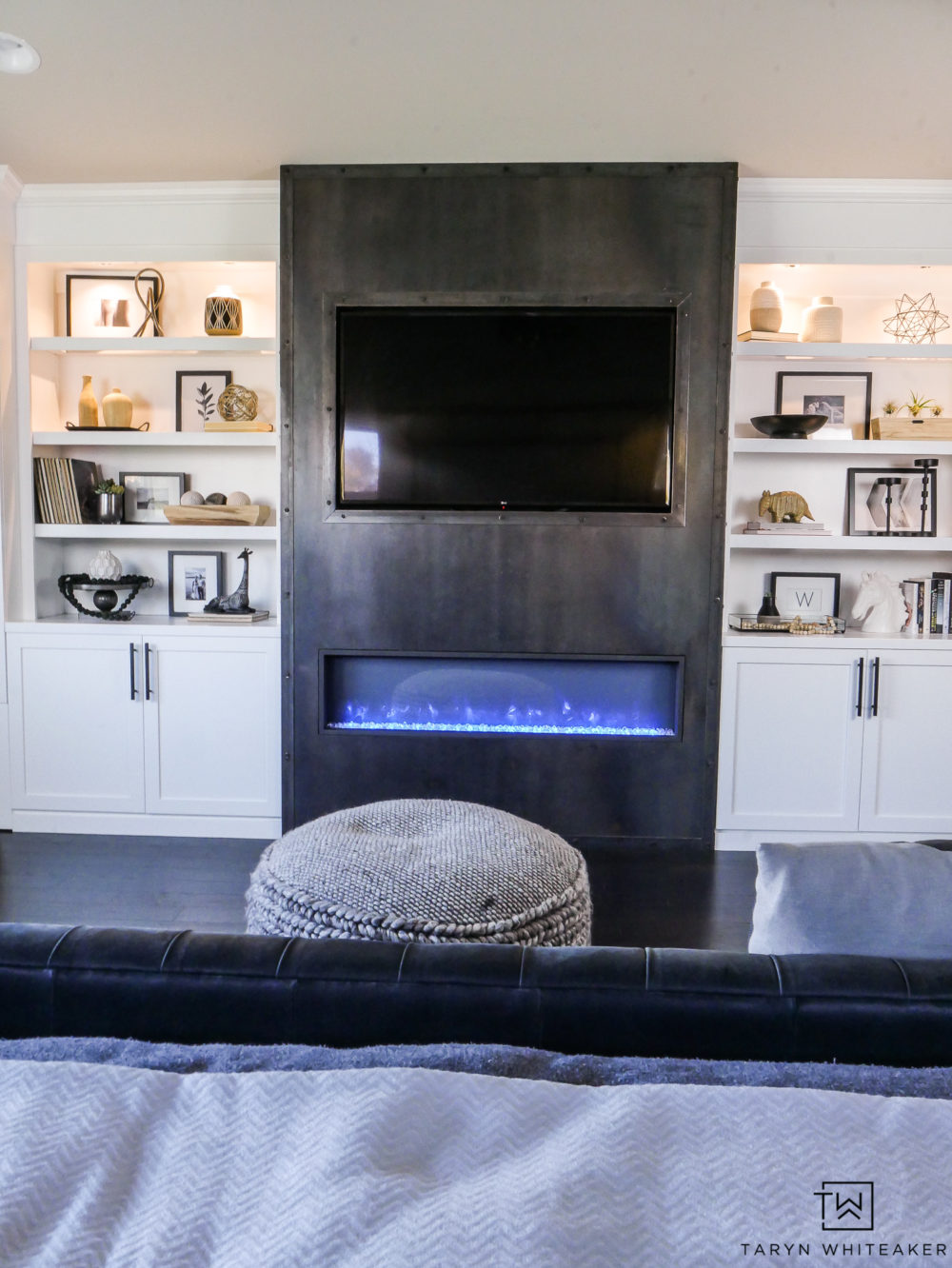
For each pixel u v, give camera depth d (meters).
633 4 2.81
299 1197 0.69
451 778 3.79
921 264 3.69
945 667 3.69
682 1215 0.67
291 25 2.92
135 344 3.84
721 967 0.95
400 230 3.62
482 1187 0.70
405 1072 0.81
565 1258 0.64
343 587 3.75
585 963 0.97
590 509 3.70
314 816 3.81
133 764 3.83
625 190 3.57
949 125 3.30
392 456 3.71
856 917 1.02
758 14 2.84
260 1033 0.97
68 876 3.37
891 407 3.96
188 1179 0.71
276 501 4.18
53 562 4.12
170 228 3.82
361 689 3.88
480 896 1.67
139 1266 0.63
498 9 2.83
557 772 3.77
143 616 4.14
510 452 3.69
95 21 2.92
